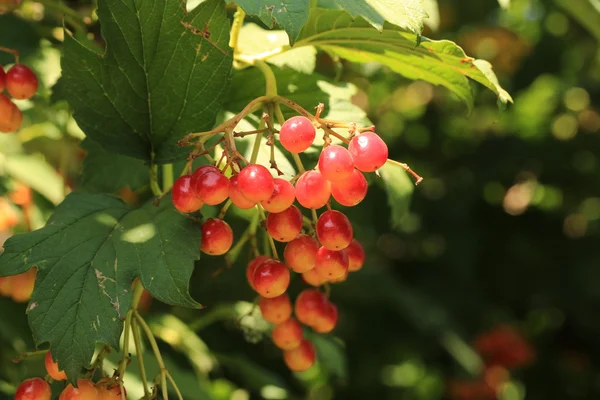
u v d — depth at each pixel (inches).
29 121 23.5
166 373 18.2
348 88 20.2
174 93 18.5
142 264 17.7
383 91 39.6
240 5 16.9
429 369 39.9
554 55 40.2
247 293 27.1
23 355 18.1
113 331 17.4
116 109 18.5
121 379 17.9
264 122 18.0
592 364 41.5
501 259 39.4
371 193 36.3
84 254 17.7
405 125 41.1
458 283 38.0
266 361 29.9
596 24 27.1
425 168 40.0
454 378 38.9
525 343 39.0
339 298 33.5
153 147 18.8
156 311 26.1
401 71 20.0
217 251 18.0
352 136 17.6
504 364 38.6
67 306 17.4
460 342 34.5
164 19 18.0
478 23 36.5
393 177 20.8
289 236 17.7
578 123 40.9
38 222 24.0
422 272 38.5
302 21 17.0
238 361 25.0
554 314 41.6
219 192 17.3
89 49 18.1
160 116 18.6
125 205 18.4
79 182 20.6
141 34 18.1
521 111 42.8
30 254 17.6
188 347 23.8
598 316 38.2
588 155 39.6
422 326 33.6
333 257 18.2
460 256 38.1
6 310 21.7
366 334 37.0
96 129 18.6
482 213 40.1
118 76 18.3
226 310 23.5
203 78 18.4
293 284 26.8
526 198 40.3
